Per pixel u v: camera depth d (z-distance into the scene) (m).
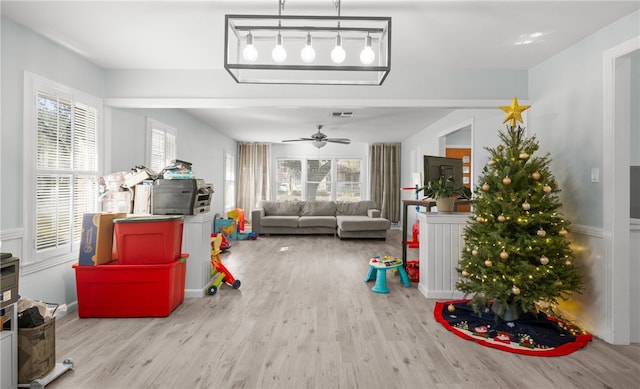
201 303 3.34
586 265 2.82
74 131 3.22
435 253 3.54
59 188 3.04
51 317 2.06
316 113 5.79
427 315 3.06
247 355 2.31
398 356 2.31
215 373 2.08
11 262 1.87
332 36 2.82
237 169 9.44
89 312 2.96
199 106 3.74
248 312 3.11
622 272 2.54
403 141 9.03
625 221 2.54
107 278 2.96
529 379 2.04
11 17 2.56
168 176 3.60
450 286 3.54
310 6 2.40
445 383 2.00
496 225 2.74
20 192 2.67
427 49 3.14
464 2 2.33
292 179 9.74
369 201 8.53
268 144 9.49
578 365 2.21
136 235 2.98
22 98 2.68
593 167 2.76
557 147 3.22
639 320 2.60
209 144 7.00
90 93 3.49
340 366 2.18
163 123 4.88
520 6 2.38
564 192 3.10
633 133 2.96
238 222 7.44
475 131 4.80
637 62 2.94
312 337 2.59
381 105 3.72
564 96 3.12
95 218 2.96
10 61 2.59
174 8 2.46
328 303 3.36
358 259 5.36
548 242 2.58
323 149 9.70
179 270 3.26
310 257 5.50
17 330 1.92
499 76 3.69
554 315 2.93
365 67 1.95
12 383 1.88
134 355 2.30
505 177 2.74
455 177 4.11
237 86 3.74
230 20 2.02
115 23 2.68
